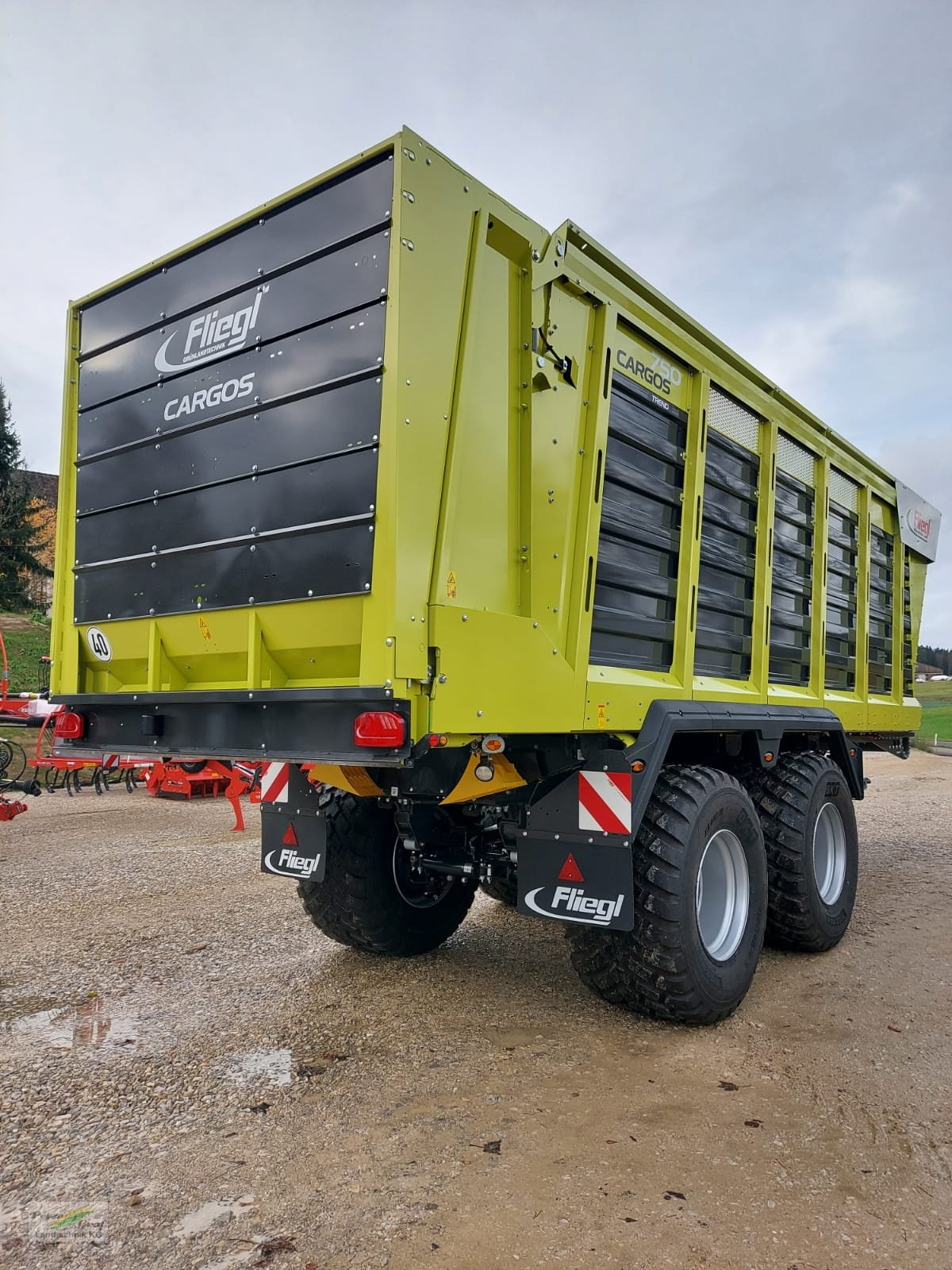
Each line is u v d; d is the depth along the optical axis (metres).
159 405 3.62
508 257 3.29
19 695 11.73
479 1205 2.28
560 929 5.07
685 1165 2.49
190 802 10.57
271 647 3.16
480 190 3.14
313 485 2.99
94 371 3.96
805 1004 3.89
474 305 3.08
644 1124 2.73
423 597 2.82
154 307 3.70
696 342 4.32
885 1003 3.90
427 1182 2.39
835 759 5.47
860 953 4.73
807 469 5.55
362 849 4.19
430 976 4.21
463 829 4.13
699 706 4.01
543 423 3.36
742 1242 2.13
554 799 3.54
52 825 8.86
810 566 5.62
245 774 10.48
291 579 3.04
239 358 3.31
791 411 5.25
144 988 4.01
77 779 11.45
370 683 2.75
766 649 4.87
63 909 5.44
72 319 4.06
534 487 3.29
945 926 5.30
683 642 4.14
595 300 3.66
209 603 3.34
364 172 2.96
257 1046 3.34
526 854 3.59
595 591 3.64
